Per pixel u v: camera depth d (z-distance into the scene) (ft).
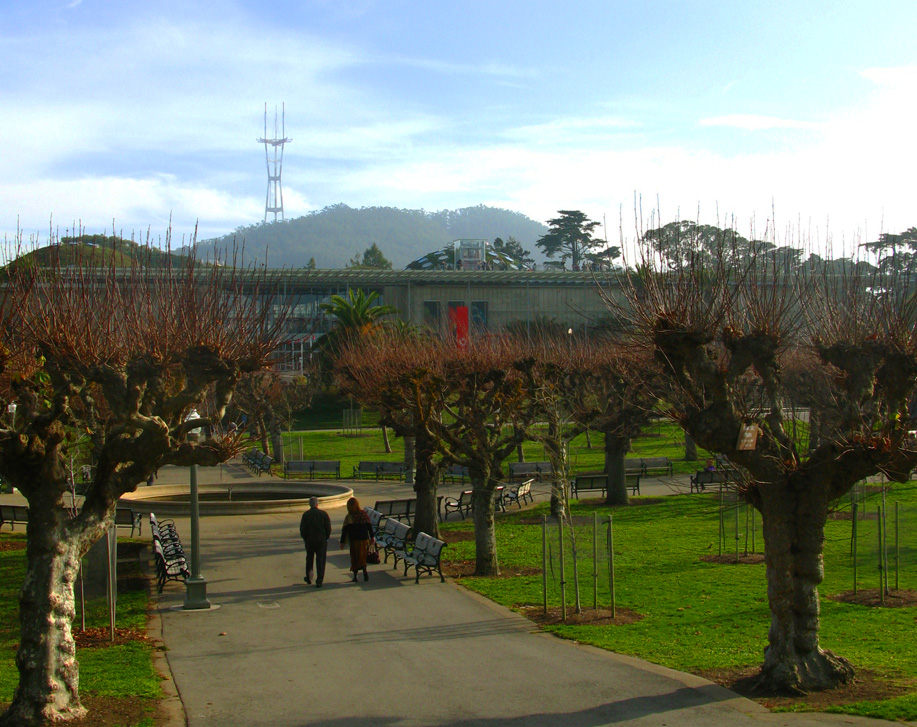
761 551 73.15
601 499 112.16
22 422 37.52
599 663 39.60
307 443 206.69
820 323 40.73
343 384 98.12
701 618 49.73
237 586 60.75
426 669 39.22
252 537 83.56
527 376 74.13
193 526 53.88
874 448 34.91
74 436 53.06
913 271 41.29
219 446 35.96
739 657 40.24
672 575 63.72
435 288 321.52
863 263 42.70
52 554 31.71
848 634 45.62
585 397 99.60
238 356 37.91
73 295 37.68
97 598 51.67
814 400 46.65
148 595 57.47
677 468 148.56
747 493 37.22
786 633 35.19
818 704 32.35
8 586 59.88
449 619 50.57
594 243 358.43
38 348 35.78
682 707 32.42
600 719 31.32
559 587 58.49
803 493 35.73
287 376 190.80
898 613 51.11
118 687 35.42
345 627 48.52
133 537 84.33
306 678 37.81
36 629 31.07
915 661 39.22
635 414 99.40
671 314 36.14
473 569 68.08
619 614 51.31
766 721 30.30
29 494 31.89
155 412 35.42
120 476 34.09
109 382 33.76
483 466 66.95
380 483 133.49
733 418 36.27
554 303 327.67
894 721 29.66
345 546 78.23
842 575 63.26
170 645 44.37
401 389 77.36
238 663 40.57
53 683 31.01
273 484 118.93
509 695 34.76
